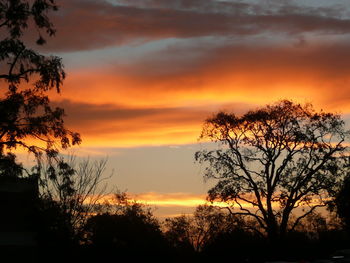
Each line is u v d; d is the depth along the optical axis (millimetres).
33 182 37906
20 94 31891
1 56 30656
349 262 31578
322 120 57969
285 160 58188
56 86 32312
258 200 57969
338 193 59750
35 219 42531
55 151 33719
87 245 49625
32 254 41375
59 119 32875
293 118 58000
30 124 32406
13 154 32844
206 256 67875
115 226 52875
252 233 64750
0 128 31812
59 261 43125
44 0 31344
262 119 57844
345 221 67062
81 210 45906
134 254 54219
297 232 68812
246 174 58625
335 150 58188
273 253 57781
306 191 57719
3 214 41719
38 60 31719
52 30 32031
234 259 65062
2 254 40531
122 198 57219
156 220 60688
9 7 31047
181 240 77688
